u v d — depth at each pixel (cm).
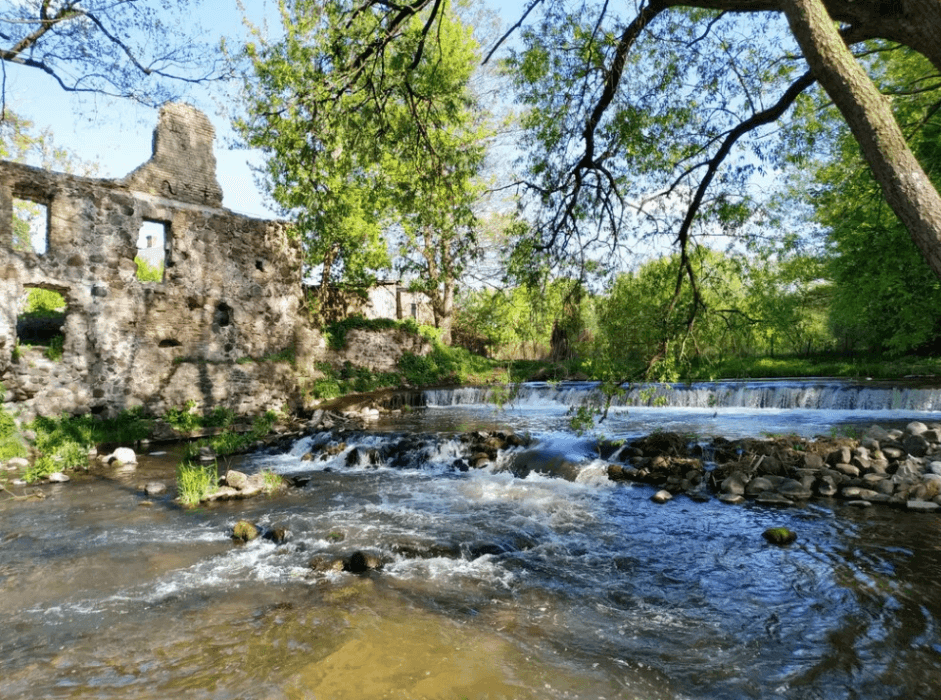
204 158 1673
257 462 1231
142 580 576
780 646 432
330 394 2181
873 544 628
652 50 772
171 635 455
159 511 838
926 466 854
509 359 3197
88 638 452
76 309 1376
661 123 773
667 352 688
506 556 641
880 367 2189
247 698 360
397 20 666
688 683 383
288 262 1905
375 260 2281
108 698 364
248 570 603
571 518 778
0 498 919
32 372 1288
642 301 746
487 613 495
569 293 770
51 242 1346
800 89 593
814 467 901
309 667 399
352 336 2478
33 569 609
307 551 661
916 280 1822
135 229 1492
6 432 1204
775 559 605
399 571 599
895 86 1365
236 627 467
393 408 2083
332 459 1217
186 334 1591
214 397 1634
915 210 267
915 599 495
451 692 366
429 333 2858
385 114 787
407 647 429
